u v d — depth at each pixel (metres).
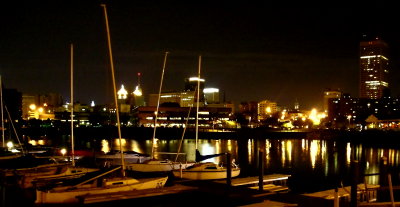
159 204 27.05
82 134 187.50
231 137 167.75
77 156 54.69
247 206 24.72
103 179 27.52
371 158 82.44
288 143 137.25
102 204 25.86
